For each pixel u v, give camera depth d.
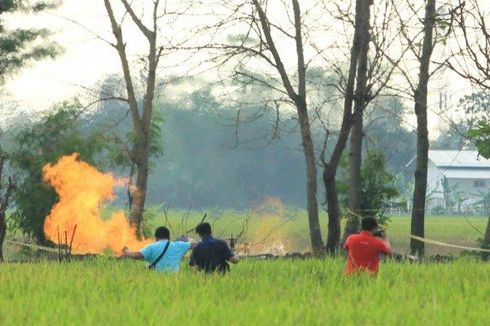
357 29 69.88
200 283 37.72
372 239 43.69
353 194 77.06
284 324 26.97
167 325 27.08
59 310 30.17
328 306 30.09
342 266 50.69
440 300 32.78
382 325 27.11
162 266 44.88
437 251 113.06
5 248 92.62
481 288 35.66
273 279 41.94
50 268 49.00
